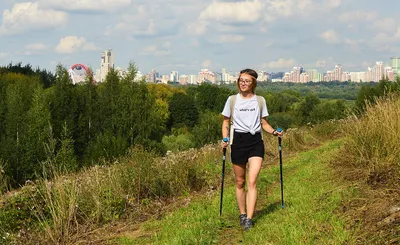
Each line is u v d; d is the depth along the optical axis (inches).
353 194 291.4
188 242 249.0
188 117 3142.2
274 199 326.0
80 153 1572.3
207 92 3553.2
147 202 359.9
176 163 422.0
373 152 348.8
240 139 260.2
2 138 1149.7
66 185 323.3
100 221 319.9
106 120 1718.8
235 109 262.7
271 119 2561.5
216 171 455.5
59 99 1614.2
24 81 1839.3
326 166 410.0
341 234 223.1
